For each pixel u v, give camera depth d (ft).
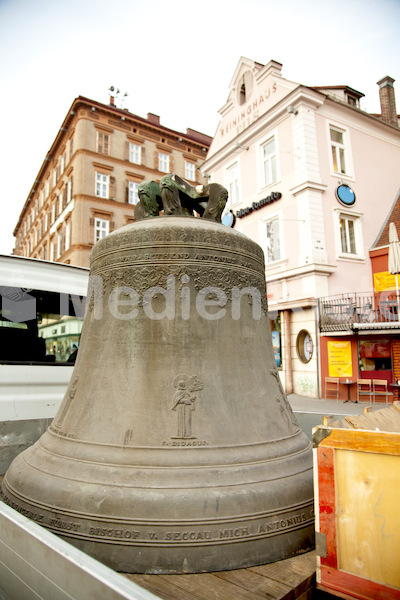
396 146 61.21
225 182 65.16
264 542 5.98
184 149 99.81
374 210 56.13
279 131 54.95
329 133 53.78
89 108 85.35
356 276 52.49
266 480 6.45
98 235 82.99
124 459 6.41
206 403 6.95
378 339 44.19
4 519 5.52
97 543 5.82
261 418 7.32
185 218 8.10
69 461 6.70
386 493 5.06
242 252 8.23
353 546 5.20
